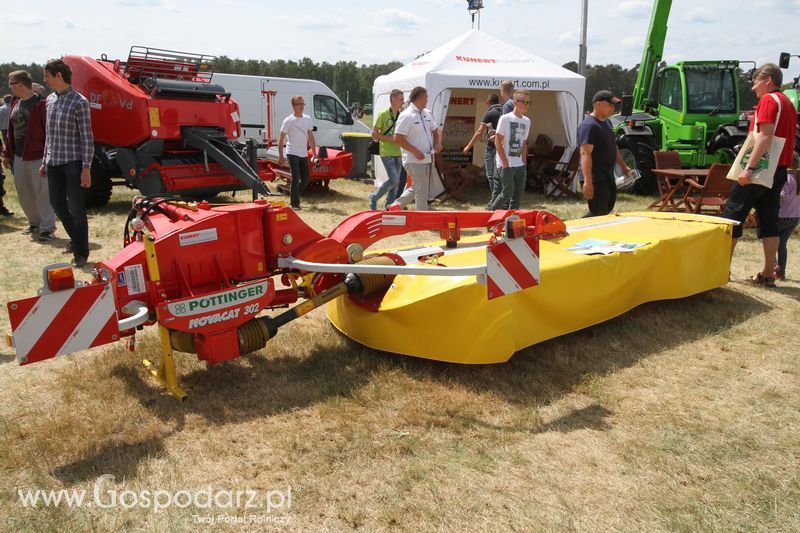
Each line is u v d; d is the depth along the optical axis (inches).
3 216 339.9
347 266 135.1
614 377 144.3
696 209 327.9
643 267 174.4
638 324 177.8
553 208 404.2
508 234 129.0
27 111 270.8
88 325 106.7
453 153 559.2
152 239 124.0
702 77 441.1
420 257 165.9
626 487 102.2
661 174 352.2
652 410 128.7
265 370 144.9
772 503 97.9
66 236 291.3
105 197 375.6
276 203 142.6
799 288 215.9
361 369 146.1
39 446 111.4
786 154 204.1
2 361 150.9
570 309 155.6
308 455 111.0
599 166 231.8
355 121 634.8
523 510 96.0
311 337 165.2
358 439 115.4
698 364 152.5
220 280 135.2
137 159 343.6
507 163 282.0
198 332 127.0
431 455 110.9
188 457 110.0
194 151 362.3
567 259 158.2
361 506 97.0
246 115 584.1
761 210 212.5
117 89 339.3
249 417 123.8
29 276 221.5
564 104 450.0
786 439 117.6
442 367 145.9
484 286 135.6
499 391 135.2
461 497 99.1
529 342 147.3
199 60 376.2
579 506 97.2
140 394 132.2
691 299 200.5
